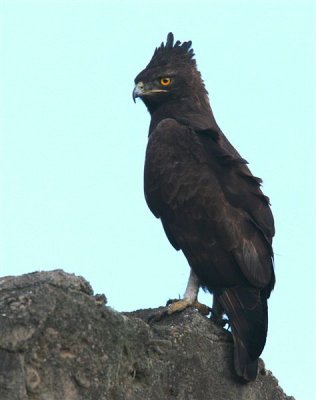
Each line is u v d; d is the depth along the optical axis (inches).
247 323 572.1
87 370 422.9
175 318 570.6
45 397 403.9
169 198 639.8
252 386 561.0
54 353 410.9
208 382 531.8
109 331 439.2
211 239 616.1
